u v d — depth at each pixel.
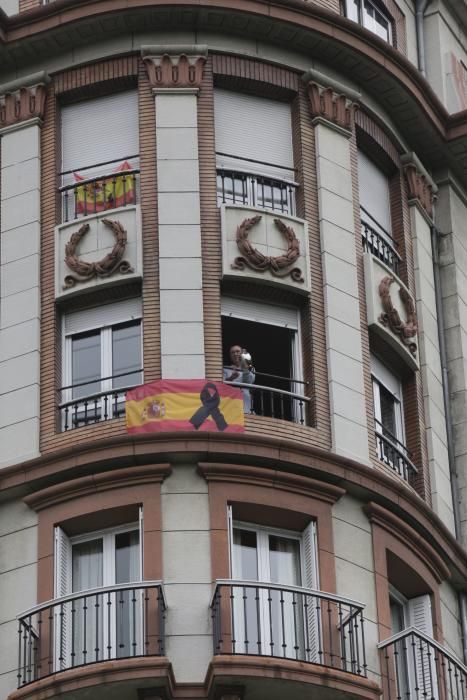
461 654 77.94
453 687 73.75
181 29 81.06
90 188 78.94
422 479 79.88
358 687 68.75
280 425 74.50
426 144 87.12
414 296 83.69
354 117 82.88
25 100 81.31
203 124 79.31
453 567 78.50
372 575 73.56
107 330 76.75
